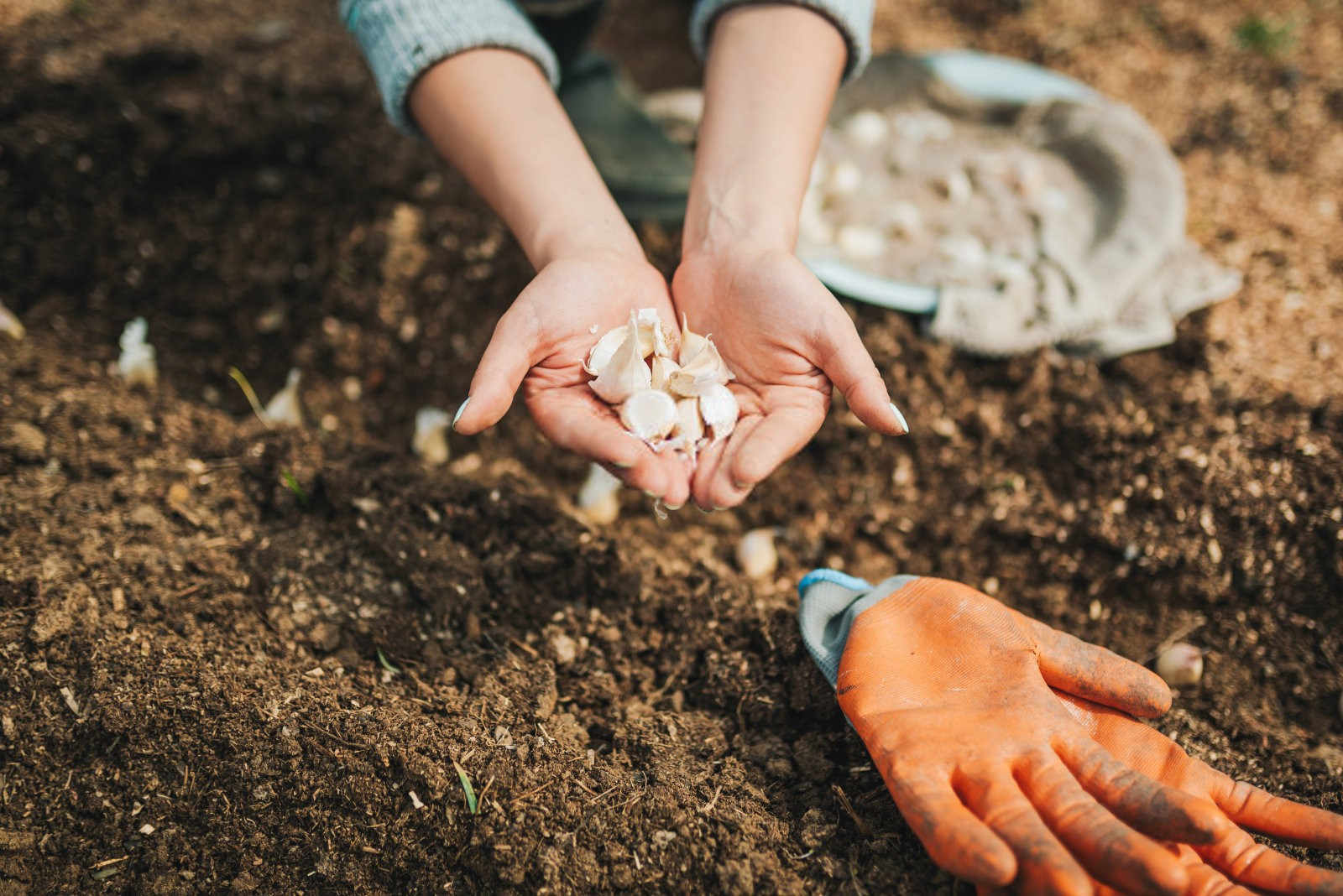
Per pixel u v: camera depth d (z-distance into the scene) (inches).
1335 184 35.4
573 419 22.1
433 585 26.0
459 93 25.9
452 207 33.5
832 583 24.5
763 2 26.5
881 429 22.3
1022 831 19.2
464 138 26.0
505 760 23.0
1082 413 29.6
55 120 33.2
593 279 23.6
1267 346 30.6
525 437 30.8
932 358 30.2
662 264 32.6
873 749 21.2
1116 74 40.2
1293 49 40.1
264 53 36.2
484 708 24.1
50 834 22.8
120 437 28.5
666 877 21.9
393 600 26.1
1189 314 31.4
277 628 25.4
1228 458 28.2
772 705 24.4
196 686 23.8
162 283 32.9
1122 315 31.0
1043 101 35.9
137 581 25.4
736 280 23.8
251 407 31.7
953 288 31.0
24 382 29.4
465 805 22.5
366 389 32.0
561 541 27.0
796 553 29.0
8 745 23.3
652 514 29.5
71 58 34.3
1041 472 29.4
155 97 33.9
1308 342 30.6
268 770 23.0
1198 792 21.1
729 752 23.9
